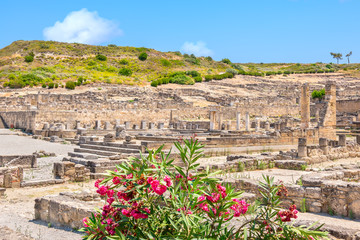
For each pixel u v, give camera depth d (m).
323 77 125.69
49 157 26.62
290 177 14.58
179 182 4.79
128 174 4.78
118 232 4.45
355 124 42.06
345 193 9.38
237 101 72.19
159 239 4.43
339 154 22.58
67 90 80.44
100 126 53.31
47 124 45.88
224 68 145.50
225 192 4.84
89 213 8.45
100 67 115.62
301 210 10.00
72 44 150.88
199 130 45.72
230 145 27.95
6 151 29.77
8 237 6.75
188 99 78.31
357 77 121.56
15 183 15.52
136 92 79.38
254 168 17.58
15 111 54.00
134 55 139.00
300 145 20.11
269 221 5.02
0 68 106.44
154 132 45.06
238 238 5.01
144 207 4.59
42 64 114.31
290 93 89.38
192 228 4.50
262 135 33.34
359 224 8.45
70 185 16.23
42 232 8.62
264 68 184.88
